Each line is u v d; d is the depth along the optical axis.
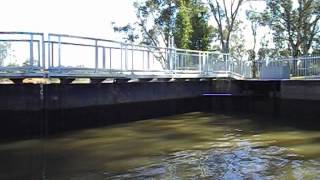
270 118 28.17
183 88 28.39
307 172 13.98
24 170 14.22
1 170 14.21
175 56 26.50
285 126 24.50
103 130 21.64
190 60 28.16
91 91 21.19
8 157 16.00
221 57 31.72
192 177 13.41
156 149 17.75
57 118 19.62
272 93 30.61
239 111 31.11
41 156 16.19
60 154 16.58
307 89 28.56
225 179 13.16
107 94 22.14
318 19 60.69
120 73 21.48
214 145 18.73
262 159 15.95
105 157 16.22
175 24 53.50
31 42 17.72
